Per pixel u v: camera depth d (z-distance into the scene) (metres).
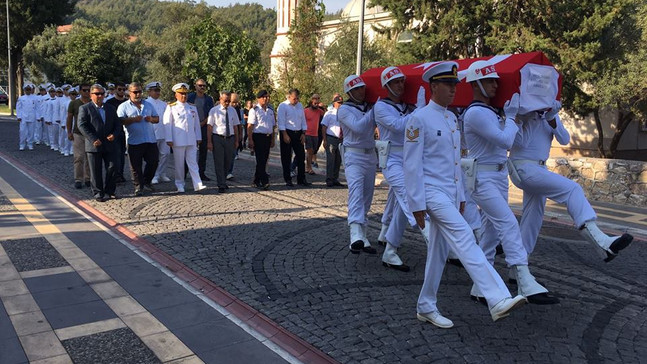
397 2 15.13
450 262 5.98
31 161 13.35
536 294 4.46
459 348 3.85
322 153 16.94
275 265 5.68
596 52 12.90
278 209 8.54
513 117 4.46
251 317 4.39
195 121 9.77
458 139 4.13
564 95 14.16
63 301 4.63
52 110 15.18
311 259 5.93
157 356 3.70
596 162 10.62
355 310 4.52
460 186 4.12
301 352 3.80
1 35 41.88
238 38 19.47
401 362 3.63
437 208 3.95
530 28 13.48
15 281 5.07
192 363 3.62
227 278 5.25
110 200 8.86
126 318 4.32
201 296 4.82
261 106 10.30
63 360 3.61
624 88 12.27
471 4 14.15
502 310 3.66
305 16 25.78
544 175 5.00
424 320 4.29
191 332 4.09
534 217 5.32
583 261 6.19
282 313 4.44
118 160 10.53
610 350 3.90
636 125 19.45
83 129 8.49
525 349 3.87
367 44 20.17
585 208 4.82
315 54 25.36
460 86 5.16
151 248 6.21
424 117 3.99
